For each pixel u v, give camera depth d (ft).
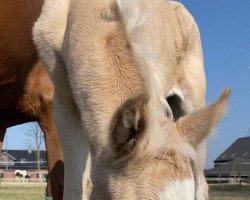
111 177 2.54
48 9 3.70
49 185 4.51
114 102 2.80
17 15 3.68
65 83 3.53
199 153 2.63
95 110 2.83
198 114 2.65
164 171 2.43
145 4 3.67
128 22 3.06
